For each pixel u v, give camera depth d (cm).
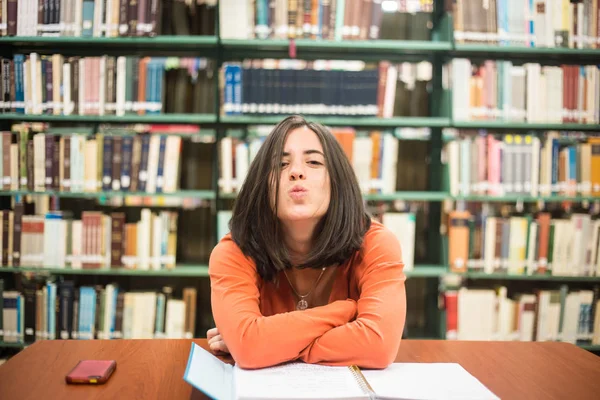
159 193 246
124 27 243
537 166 251
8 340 249
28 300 247
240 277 107
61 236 247
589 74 252
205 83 263
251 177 108
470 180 251
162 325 248
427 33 273
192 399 83
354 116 249
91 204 270
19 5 244
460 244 250
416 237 280
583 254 252
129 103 246
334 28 246
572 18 250
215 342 108
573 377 95
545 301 253
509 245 252
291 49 244
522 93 252
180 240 269
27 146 246
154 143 245
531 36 249
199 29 259
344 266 116
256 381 84
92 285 258
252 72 246
